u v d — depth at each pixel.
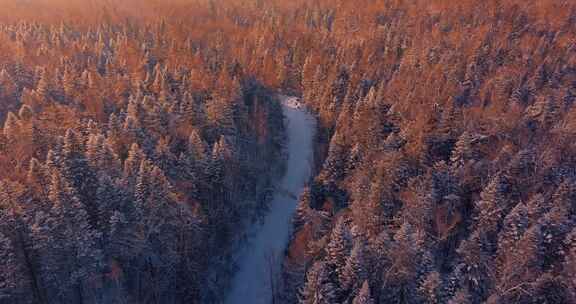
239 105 72.12
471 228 48.56
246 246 58.41
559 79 78.94
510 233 42.66
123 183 45.12
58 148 49.31
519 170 52.03
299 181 71.62
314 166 73.12
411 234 40.25
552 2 111.69
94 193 46.53
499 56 87.44
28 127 53.22
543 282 38.41
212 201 55.28
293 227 57.72
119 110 67.75
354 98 75.50
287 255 53.66
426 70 80.75
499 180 49.69
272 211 65.25
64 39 98.19
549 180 52.22
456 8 111.38
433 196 47.53
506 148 53.62
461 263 43.44
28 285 40.03
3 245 36.28
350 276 39.53
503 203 45.97
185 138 60.19
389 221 48.19
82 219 40.53
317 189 60.28
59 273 41.16
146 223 44.69
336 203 57.72
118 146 54.19
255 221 62.28
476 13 108.81
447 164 56.41
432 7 116.12
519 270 39.94
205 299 49.72
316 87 87.06
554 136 60.25
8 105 67.69
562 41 94.31
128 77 75.69
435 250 46.41
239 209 60.69
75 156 47.25
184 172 52.66
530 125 64.19
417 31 103.00
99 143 50.19
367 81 83.38
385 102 69.38
